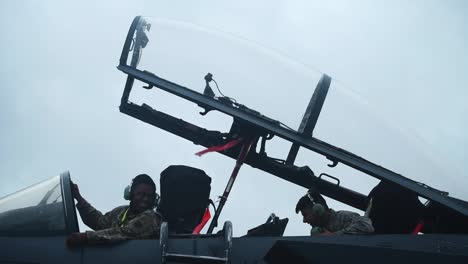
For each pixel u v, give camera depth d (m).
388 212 6.30
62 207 5.62
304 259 5.29
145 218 5.54
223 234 5.23
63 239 5.36
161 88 7.19
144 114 7.30
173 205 6.02
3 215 5.64
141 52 7.32
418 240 5.30
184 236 5.45
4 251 5.31
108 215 6.33
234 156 7.18
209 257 4.99
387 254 5.22
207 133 7.20
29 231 5.45
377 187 6.50
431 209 6.41
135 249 5.21
